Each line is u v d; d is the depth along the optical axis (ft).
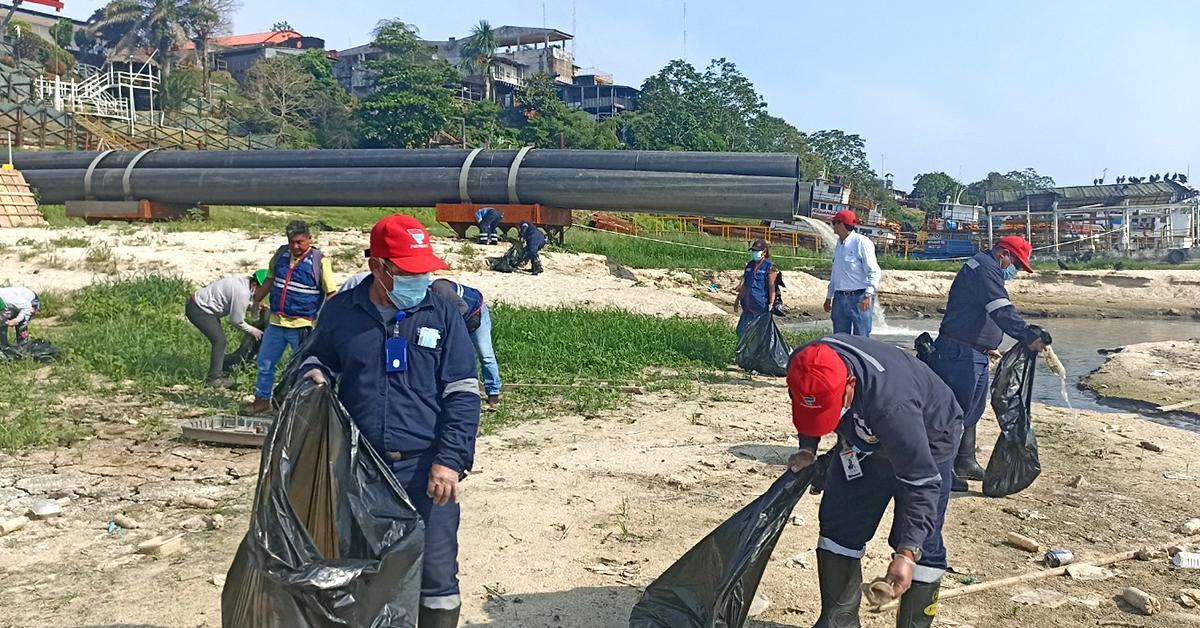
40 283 56.29
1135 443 28.07
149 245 70.18
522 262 72.54
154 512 19.03
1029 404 21.08
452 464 11.01
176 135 176.04
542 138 242.99
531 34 342.23
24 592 15.02
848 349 11.62
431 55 256.52
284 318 26.12
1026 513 20.31
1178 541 18.90
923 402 11.70
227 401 29.58
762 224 139.74
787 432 27.86
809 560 17.07
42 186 92.68
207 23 257.96
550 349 39.34
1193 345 56.29
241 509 19.29
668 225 136.67
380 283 11.07
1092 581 16.65
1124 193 206.59
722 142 275.80
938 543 12.83
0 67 167.94
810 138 343.26
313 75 250.57
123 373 32.68
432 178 85.20
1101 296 104.06
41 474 21.35
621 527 18.67
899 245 177.06
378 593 10.29
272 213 105.09
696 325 49.75
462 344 11.37
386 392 11.07
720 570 12.40
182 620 14.02
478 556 16.94
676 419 29.17
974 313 20.79
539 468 22.81
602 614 14.67
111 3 254.06
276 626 9.98
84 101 167.84
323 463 10.83
